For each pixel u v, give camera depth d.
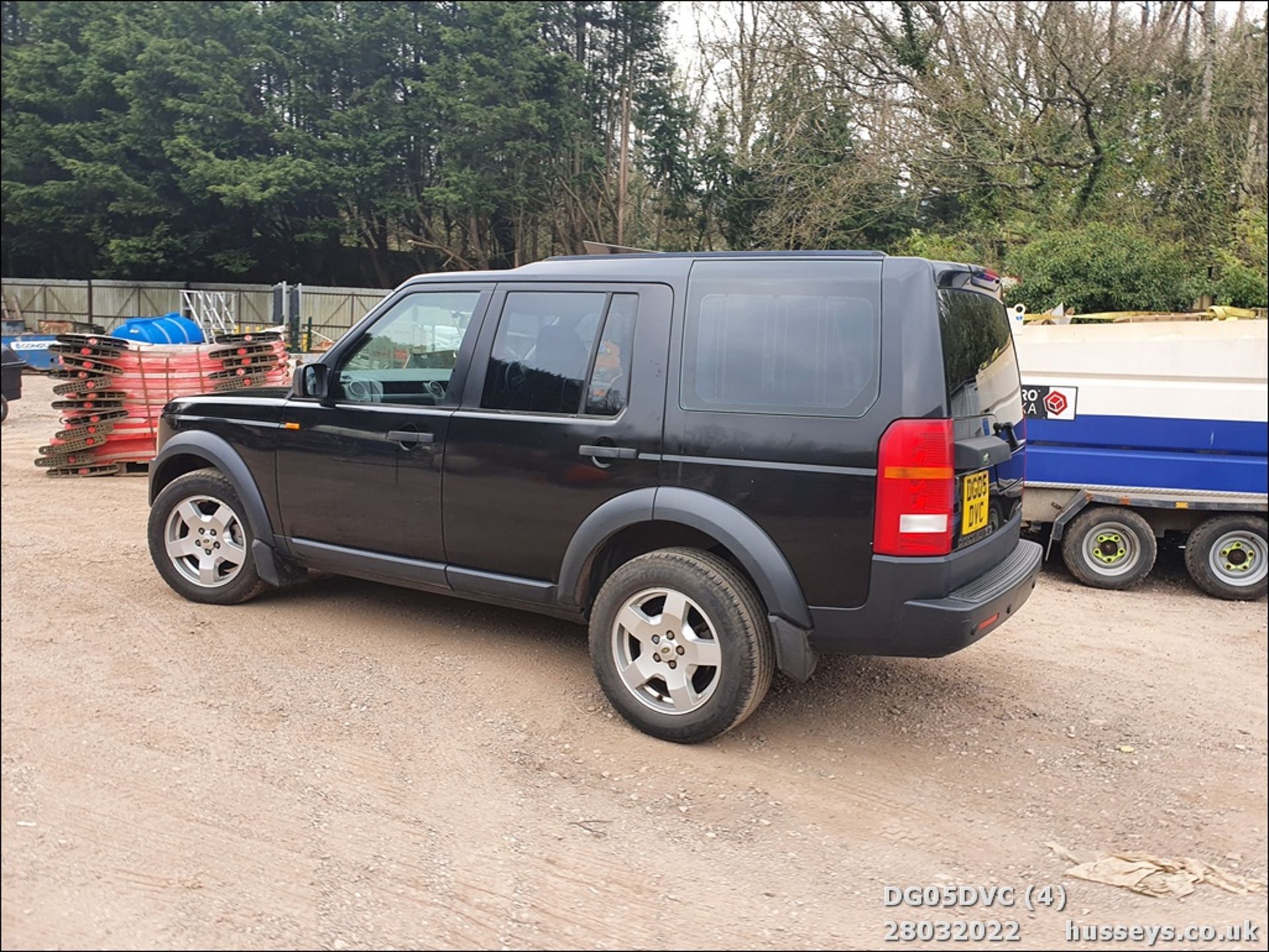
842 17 22.45
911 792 3.82
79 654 4.75
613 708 4.41
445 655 4.96
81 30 35.53
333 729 4.09
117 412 9.87
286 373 11.74
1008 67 20.16
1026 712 4.66
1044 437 7.19
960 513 3.76
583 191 33.34
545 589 4.42
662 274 4.25
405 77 35.00
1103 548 7.17
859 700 4.70
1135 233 16.16
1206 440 6.82
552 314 4.47
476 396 4.59
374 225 37.12
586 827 3.45
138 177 35.09
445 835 3.35
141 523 7.74
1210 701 4.91
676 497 4.00
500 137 31.97
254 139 34.53
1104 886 3.24
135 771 3.64
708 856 3.32
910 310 3.75
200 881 3.00
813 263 3.99
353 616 5.48
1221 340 6.75
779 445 3.84
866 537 3.71
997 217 19.88
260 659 4.80
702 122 29.05
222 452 5.33
